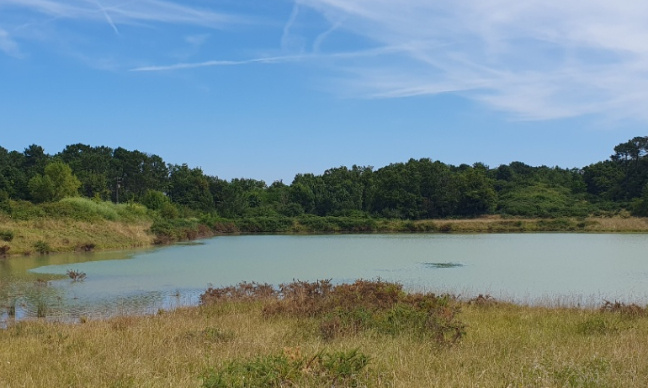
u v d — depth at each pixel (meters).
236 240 68.19
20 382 7.95
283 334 11.59
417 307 12.62
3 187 85.06
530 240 63.09
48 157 129.12
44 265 35.34
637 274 30.53
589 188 120.12
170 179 134.75
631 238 65.81
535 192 118.12
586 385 7.04
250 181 144.62
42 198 76.44
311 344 10.05
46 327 14.33
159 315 16.53
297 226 92.94
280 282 28.41
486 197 105.25
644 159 108.81
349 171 141.50
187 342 10.61
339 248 52.66
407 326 11.21
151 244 56.97
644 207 92.06
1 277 29.47
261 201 119.94
